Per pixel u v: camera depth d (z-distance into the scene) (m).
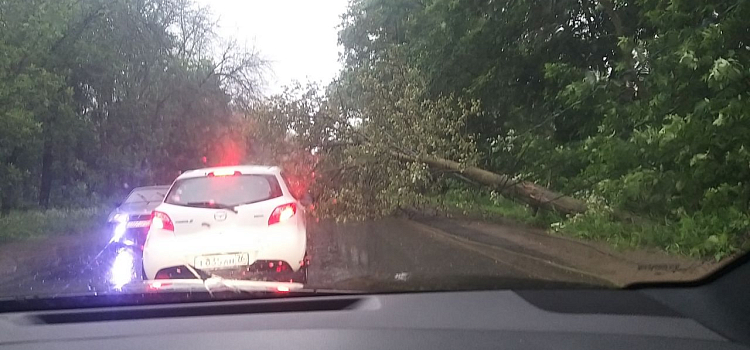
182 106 32.47
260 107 16.20
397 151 15.16
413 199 15.39
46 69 21.69
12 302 4.98
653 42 11.80
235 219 8.62
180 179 8.99
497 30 16.86
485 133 17.58
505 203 17.34
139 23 28.53
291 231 8.73
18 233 18.66
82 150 27.45
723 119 9.88
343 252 12.20
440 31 18.06
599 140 12.68
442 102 15.52
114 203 30.56
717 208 10.32
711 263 8.98
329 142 15.70
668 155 11.00
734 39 10.70
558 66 13.82
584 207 13.49
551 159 14.53
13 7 19.09
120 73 27.52
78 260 13.73
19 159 24.89
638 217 12.10
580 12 15.99
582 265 10.21
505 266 10.36
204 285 5.39
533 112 17.09
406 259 11.26
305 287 5.32
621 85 13.20
